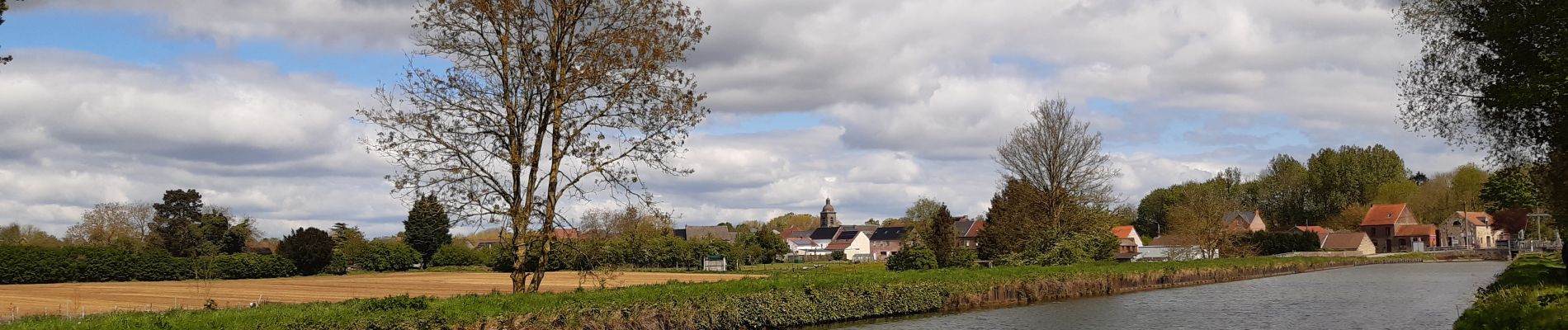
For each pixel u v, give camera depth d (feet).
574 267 96.84
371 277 234.79
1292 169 483.51
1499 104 76.89
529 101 86.69
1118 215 206.59
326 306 66.08
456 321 65.77
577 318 74.38
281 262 236.63
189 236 271.90
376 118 83.61
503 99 87.15
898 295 112.68
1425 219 432.66
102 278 194.29
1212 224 255.09
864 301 107.76
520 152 87.86
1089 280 150.61
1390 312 113.80
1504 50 76.95
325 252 246.68
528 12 85.87
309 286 184.96
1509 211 339.57
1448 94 82.79
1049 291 140.05
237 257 225.15
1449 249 368.48
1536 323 54.34
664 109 89.45
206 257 208.23
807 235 620.49
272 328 55.98
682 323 84.12
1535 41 74.69
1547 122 78.28
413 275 249.14
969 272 132.87
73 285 177.68
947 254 220.84
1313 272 236.63
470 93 85.76
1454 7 80.23
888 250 516.73
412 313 63.93
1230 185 519.19
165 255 206.80
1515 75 77.66
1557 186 86.53
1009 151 206.39
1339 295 145.18
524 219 87.35
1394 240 414.21
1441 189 431.02
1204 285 176.24
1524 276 109.40
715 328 88.33
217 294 156.15
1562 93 68.49
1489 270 234.79
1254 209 476.95
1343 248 380.58
